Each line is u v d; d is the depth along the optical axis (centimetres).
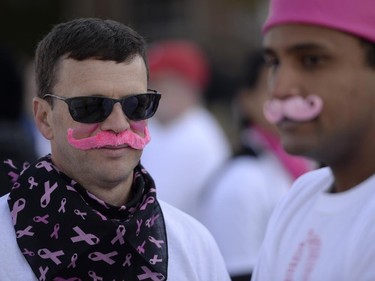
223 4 1440
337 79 266
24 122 558
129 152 285
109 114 280
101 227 280
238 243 485
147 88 295
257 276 305
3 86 518
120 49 281
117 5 1397
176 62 668
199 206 568
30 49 1291
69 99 280
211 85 988
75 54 279
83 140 280
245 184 491
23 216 285
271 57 283
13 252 281
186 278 297
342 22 263
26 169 294
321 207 284
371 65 266
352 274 263
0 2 1278
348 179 279
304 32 268
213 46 1441
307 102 269
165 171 638
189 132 652
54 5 1311
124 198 294
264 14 1427
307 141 272
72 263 279
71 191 282
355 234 267
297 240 288
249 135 524
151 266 288
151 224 295
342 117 268
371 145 271
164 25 1447
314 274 275
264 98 523
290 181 517
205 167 645
